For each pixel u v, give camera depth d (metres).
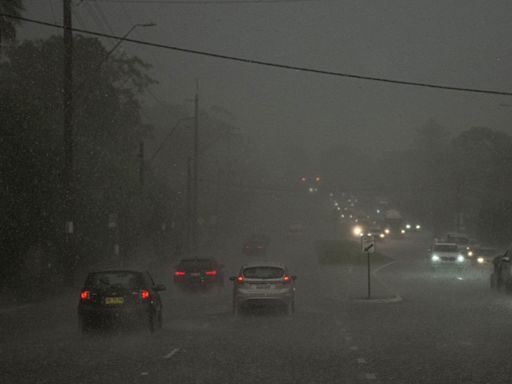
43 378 13.81
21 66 62.06
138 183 57.94
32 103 39.09
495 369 14.79
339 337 20.20
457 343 18.73
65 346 18.34
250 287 26.25
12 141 36.16
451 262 55.22
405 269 59.19
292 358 16.36
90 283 20.52
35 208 37.59
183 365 15.36
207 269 37.06
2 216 35.22
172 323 24.25
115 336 20.39
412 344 18.61
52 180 39.00
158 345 18.56
